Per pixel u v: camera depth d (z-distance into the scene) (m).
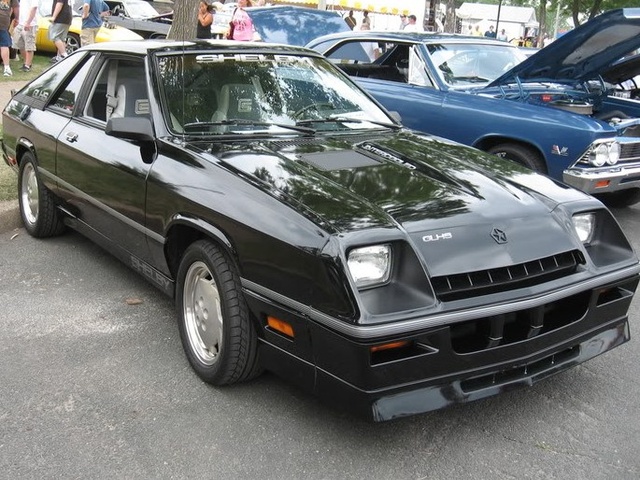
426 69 7.14
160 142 3.74
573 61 6.55
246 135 3.85
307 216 2.85
